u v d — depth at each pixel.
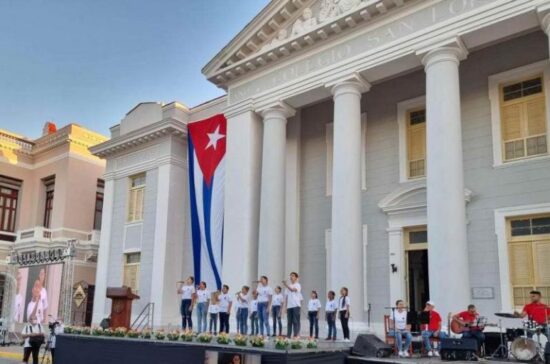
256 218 17.42
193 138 20.47
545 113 13.87
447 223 12.47
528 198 13.65
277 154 17.00
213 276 18.52
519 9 12.37
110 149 24.59
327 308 13.27
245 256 16.86
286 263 17.94
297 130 19.03
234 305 16.58
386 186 16.53
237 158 17.95
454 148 12.88
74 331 14.67
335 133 15.37
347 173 14.89
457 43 13.27
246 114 18.03
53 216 28.06
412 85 16.59
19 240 28.00
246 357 10.09
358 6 14.92
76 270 26.14
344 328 12.84
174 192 22.00
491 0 12.86
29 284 26.42
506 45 14.80
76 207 28.08
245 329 14.62
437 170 12.88
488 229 14.15
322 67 16.11
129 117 24.62
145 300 21.30
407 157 16.30
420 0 14.01
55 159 29.22
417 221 15.48
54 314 25.11
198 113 22.36
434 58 13.54
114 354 12.95
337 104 15.48
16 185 30.25
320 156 18.41
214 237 18.81
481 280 13.96
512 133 14.41
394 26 14.58
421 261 15.45
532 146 13.98
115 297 15.19
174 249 21.48
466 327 11.00
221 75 18.70
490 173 14.44
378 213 16.48
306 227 18.12
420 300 15.18
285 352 9.64
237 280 16.84
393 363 9.99
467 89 15.34
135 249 22.59
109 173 24.89
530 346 10.02
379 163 16.88
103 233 24.23
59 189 28.34
